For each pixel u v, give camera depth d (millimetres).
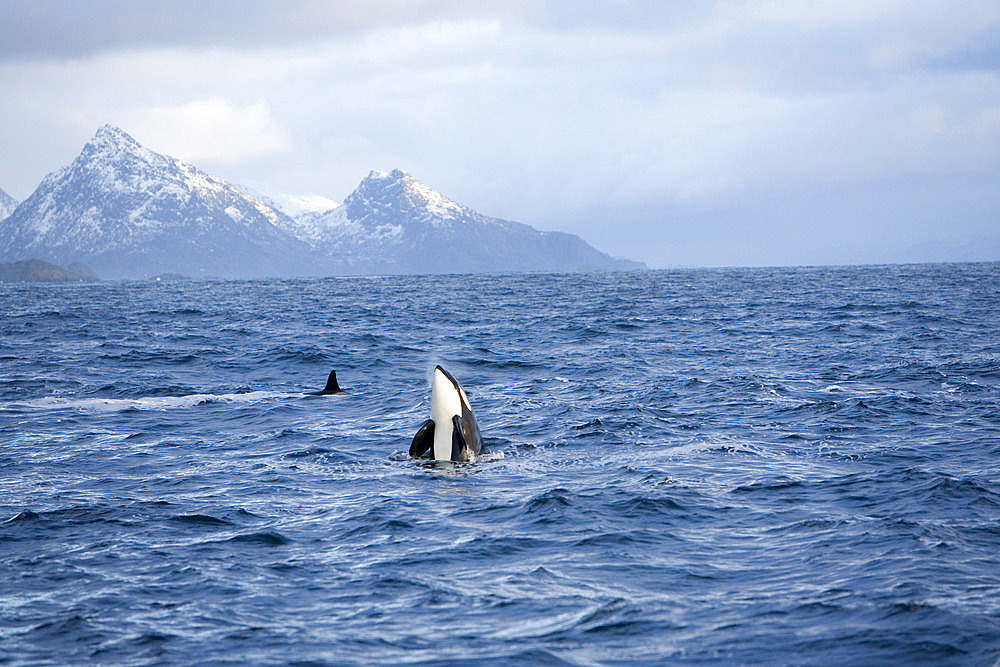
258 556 39781
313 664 28219
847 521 43438
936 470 54000
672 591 34594
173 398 91375
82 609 33219
